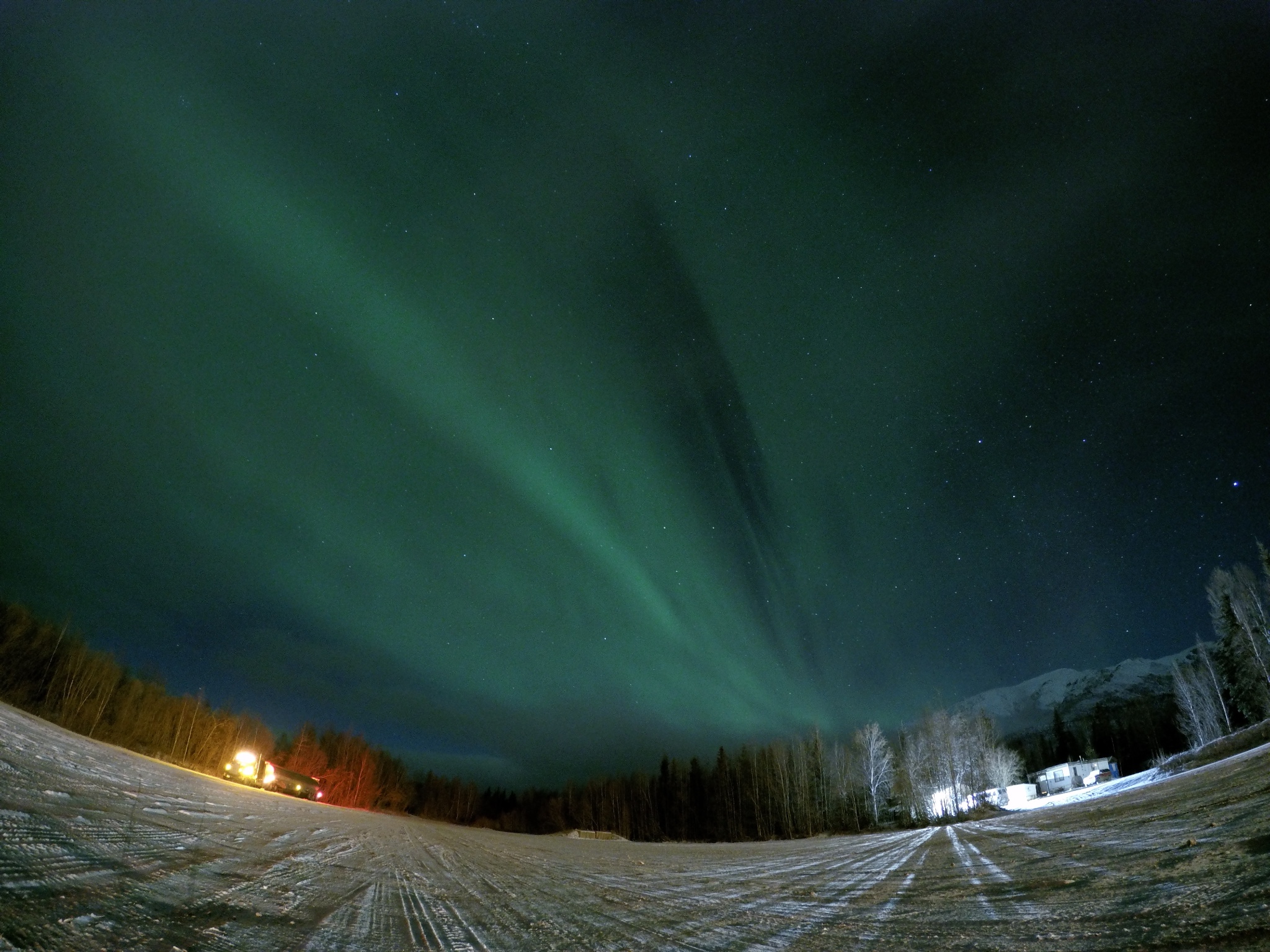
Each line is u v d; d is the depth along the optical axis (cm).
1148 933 609
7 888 532
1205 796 1831
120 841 868
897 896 1116
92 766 1686
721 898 1234
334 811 4150
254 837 1391
